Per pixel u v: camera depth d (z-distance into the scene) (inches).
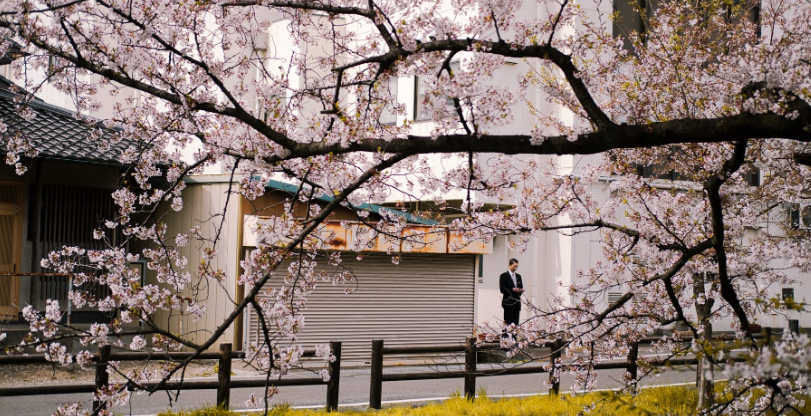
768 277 297.1
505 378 492.7
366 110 214.8
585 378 289.1
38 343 195.0
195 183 578.2
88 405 350.6
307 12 229.1
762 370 123.3
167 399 380.2
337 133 196.2
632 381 302.2
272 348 220.5
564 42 228.8
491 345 356.2
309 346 543.2
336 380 349.1
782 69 169.2
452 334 610.9
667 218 269.0
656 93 306.3
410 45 181.0
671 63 309.4
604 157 305.4
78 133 545.3
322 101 225.9
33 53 229.8
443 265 609.9
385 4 243.1
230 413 315.0
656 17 345.4
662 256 254.8
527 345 295.4
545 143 167.0
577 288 283.9
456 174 238.4
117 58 201.0
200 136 220.1
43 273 478.3
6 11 195.3
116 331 195.5
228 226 554.9
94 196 554.6
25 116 251.3
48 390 286.8
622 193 285.1
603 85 314.7
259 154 207.6
